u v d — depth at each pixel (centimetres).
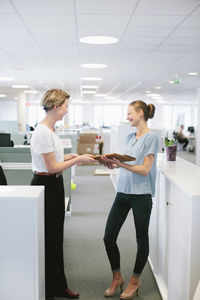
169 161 317
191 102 2025
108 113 2145
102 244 353
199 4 275
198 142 936
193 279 183
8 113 2014
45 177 215
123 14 304
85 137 984
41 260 177
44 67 642
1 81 906
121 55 511
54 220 219
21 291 169
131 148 241
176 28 350
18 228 165
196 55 507
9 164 416
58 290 243
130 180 235
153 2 271
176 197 215
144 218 234
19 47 452
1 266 167
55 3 275
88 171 832
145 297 249
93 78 831
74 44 433
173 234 221
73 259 314
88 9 291
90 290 257
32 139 214
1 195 166
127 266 300
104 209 488
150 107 244
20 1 271
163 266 255
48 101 214
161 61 566
